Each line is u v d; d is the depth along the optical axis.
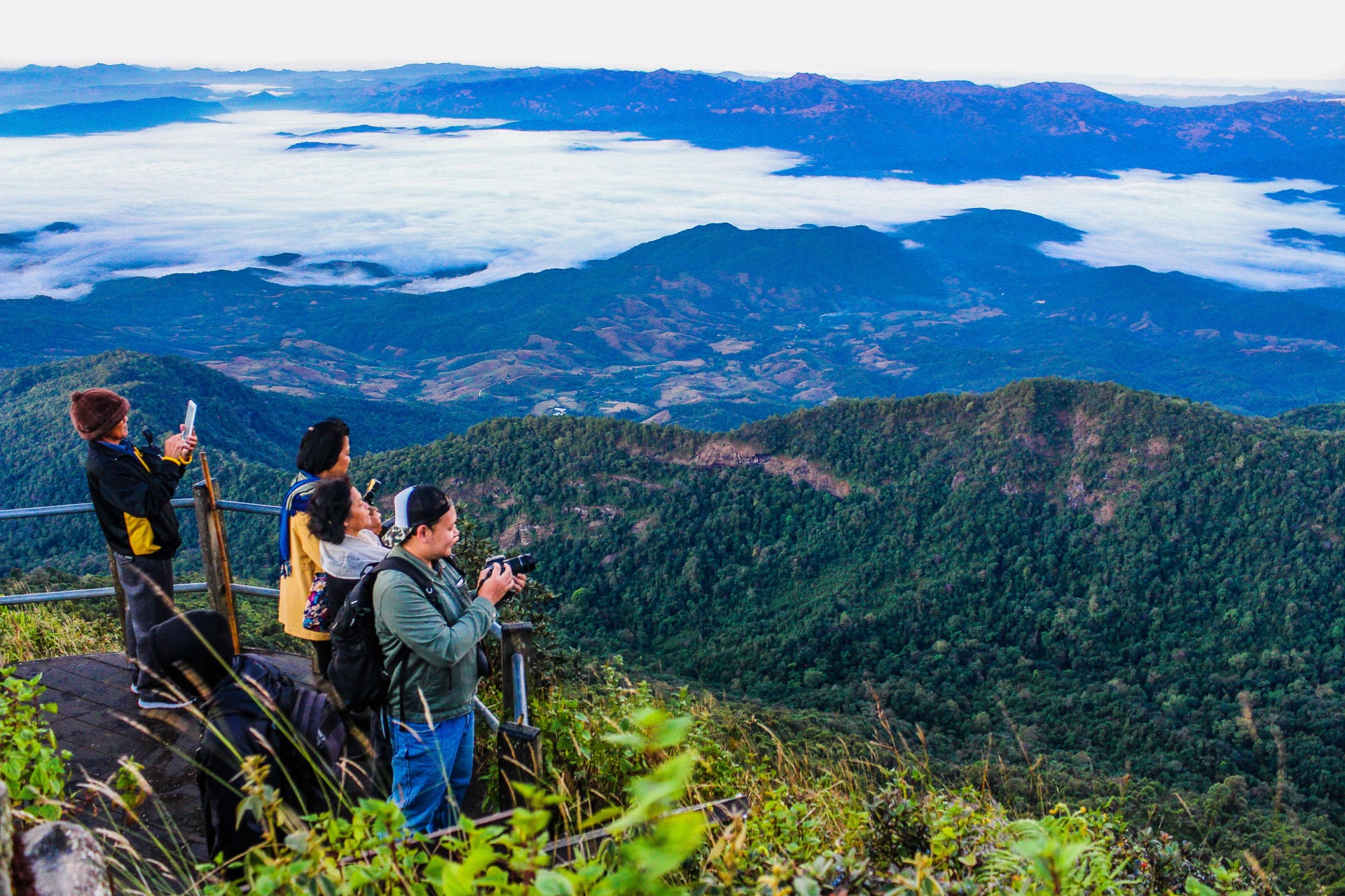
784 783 4.27
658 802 1.38
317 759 3.67
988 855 2.81
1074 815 3.78
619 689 5.45
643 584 108.75
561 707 4.41
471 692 3.71
